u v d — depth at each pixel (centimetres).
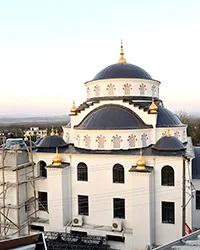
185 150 2839
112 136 2888
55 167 2866
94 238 2677
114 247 2702
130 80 3412
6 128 17688
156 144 2872
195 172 3097
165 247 1236
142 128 2944
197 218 3031
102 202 2858
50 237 2783
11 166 2930
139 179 2622
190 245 1227
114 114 3033
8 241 1418
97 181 2870
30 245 1433
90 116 3184
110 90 3444
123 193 2781
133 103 3152
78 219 2853
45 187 3095
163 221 2703
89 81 3600
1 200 2998
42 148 3158
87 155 2870
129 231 2719
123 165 2778
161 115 3278
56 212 2892
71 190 2983
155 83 3647
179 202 2638
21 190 3017
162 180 2712
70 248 2600
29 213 3125
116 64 3703
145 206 2609
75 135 3159
